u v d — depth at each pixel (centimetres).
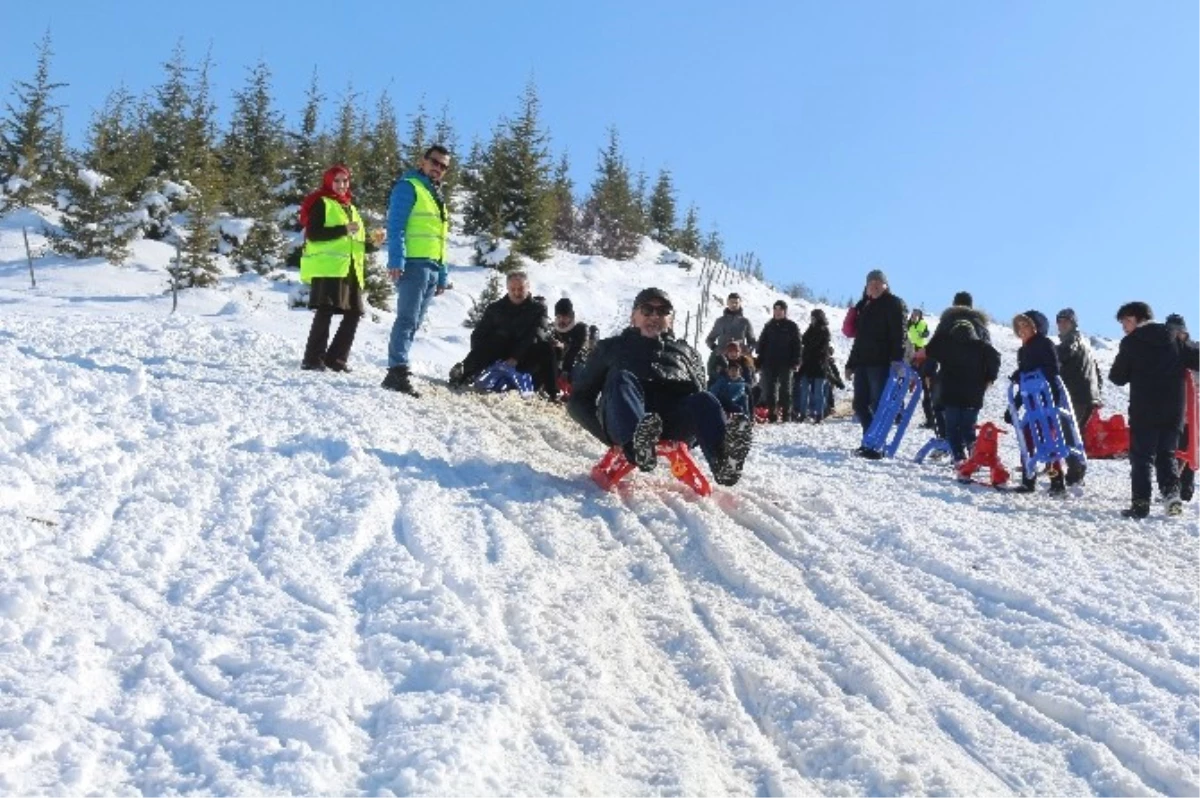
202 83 3478
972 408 1013
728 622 478
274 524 489
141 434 599
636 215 5003
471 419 820
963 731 400
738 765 353
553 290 3122
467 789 292
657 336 679
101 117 3044
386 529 511
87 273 2358
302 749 302
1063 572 601
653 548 555
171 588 409
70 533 436
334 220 955
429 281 891
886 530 645
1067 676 449
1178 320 839
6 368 680
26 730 294
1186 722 409
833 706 394
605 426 650
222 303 2214
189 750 302
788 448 1083
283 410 710
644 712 373
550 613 439
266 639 373
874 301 1069
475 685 352
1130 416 825
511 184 3597
